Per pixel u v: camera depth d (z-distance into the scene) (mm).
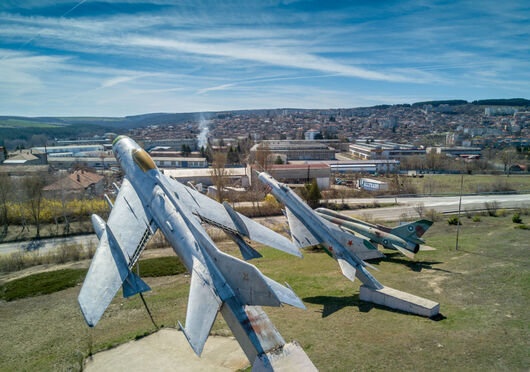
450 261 31016
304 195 64062
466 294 22719
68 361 18234
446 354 15594
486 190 81562
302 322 20578
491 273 26156
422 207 59594
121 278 16359
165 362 17297
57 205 59625
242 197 70875
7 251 45031
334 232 28562
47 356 19188
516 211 58781
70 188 70125
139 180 23078
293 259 37406
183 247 17594
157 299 26719
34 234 51844
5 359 19219
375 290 23016
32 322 23766
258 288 14500
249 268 14773
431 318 19500
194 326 12992
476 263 29312
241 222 21141
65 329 22562
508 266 27359
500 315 19125
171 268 34594
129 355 18188
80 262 38875
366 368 15016
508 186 83312
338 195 76000
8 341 21266
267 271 33125
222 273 15773
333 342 17625
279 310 22734
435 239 41031
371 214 59594
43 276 33375
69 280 32156
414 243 30828
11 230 53656
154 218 20375
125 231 18969
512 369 14117
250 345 14188
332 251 27781
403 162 128000
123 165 25109
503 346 15867
